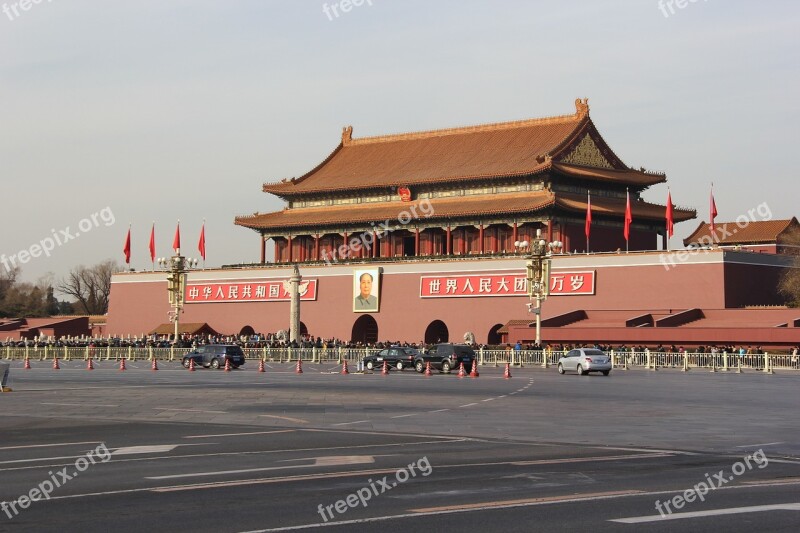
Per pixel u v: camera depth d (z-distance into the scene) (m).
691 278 114.12
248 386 64.06
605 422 39.38
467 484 23.45
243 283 150.75
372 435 34.56
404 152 155.62
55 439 33.34
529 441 32.84
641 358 95.62
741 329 102.00
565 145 135.50
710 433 35.38
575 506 20.48
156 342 126.94
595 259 120.81
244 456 28.67
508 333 119.50
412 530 18.11
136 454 29.20
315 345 119.00
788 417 41.59
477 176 137.25
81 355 121.62
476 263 130.00
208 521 19.02
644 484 23.48
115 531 18.14
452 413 43.44
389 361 89.69
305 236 155.62
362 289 139.25
